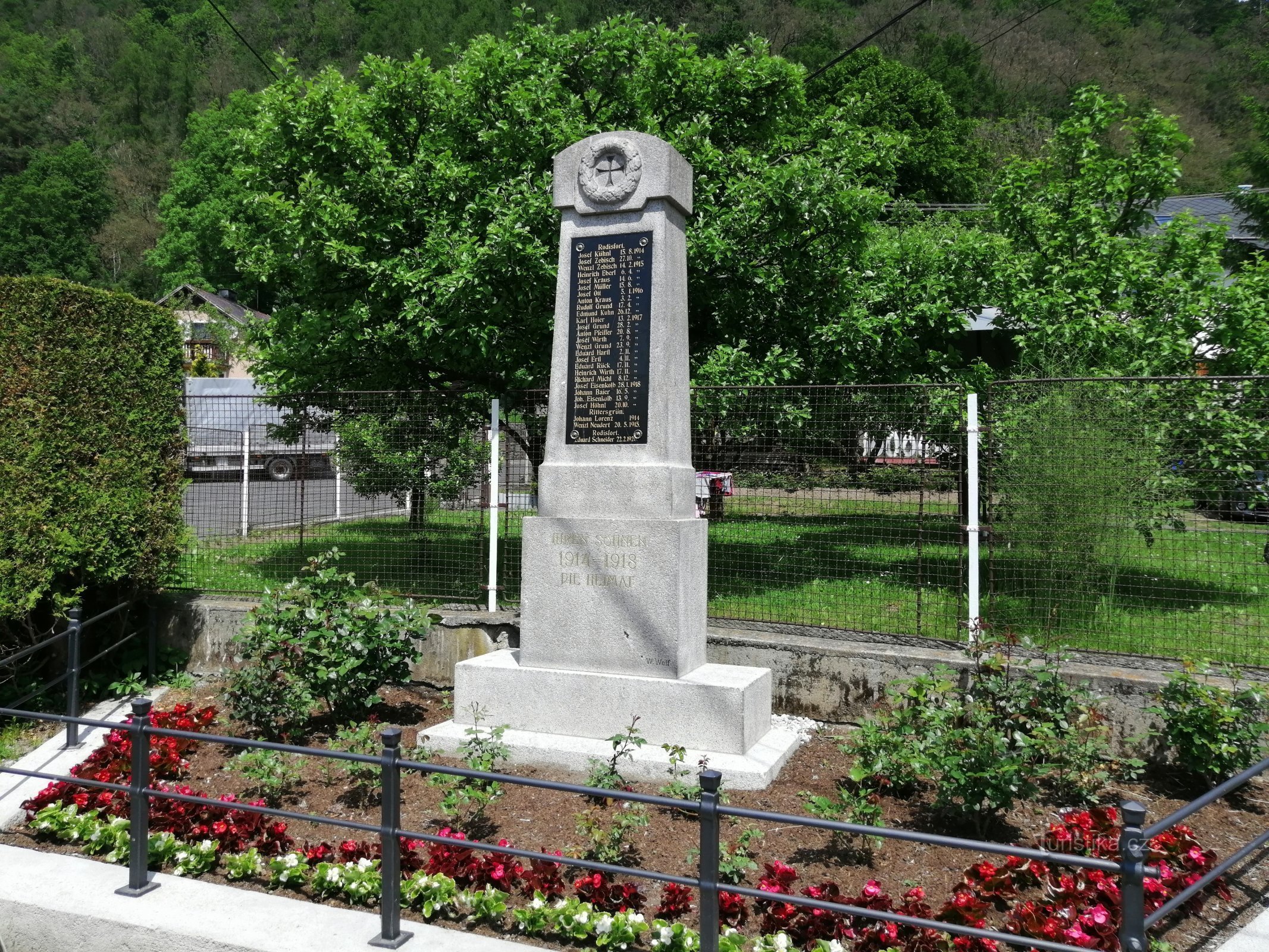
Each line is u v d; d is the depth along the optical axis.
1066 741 5.64
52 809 5.82
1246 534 8.59
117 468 8.55
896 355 11.61
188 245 49.12
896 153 12.17
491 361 11.00
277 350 11.77
